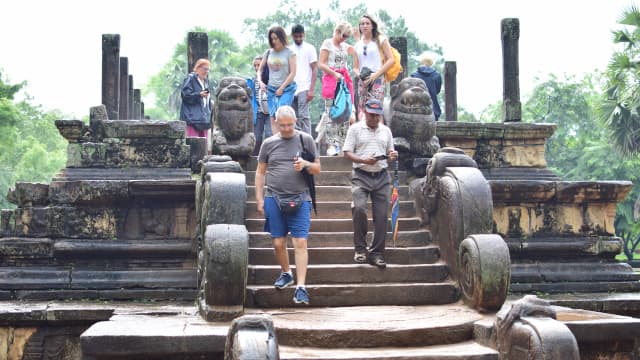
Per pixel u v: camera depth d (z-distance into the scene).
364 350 6.28
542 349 5.57
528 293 9.59
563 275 9.87
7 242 9.23
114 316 7.33
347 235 8.71
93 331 6.17
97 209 9.51
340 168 10.26
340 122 11.24
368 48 10.72
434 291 7.73
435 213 8.62
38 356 7.99
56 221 9.41
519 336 5.82
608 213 10.27
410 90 10.03
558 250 9.99
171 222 9.59
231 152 9.74
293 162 7.37
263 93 11.32
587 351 6.70
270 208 7.37
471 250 7.35
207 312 6.90
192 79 12.48
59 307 8.16
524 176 10.91
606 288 9.81
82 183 9.40
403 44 12.55
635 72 21.47
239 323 5.43
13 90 31.89
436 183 8.47
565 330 5.66
